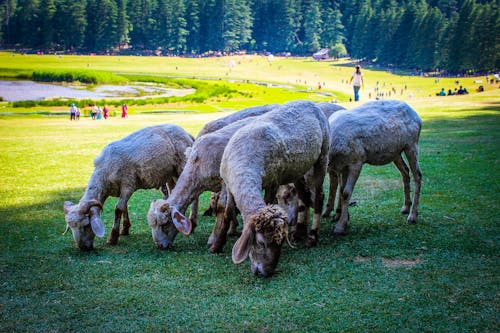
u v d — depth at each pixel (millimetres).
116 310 6457
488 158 15695
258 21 192625
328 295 6730
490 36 108812
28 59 144750
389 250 8445
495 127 22438
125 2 181875
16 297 6871
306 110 8906
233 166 7785
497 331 5676
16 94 76688
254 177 7605
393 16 147375
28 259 8414
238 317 6195
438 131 22172
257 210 7188
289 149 8242
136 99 66062
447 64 121312
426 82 102188
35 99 69562
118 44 182125
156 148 9711
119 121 35094
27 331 5957
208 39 183625
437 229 9430
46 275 7668
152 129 10023
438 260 7859
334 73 128625
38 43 181250
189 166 8992
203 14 183500
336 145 9484
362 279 7234
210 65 145500
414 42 134875
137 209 11906
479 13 111062
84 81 98438
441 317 6027
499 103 33094
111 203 12492
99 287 7184
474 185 12508
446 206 10930
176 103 62000
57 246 9164
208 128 10188
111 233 9336
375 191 12656
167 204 8703
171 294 6910
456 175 13703
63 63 137000
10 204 12414
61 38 177125
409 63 138000
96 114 43688
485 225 9469
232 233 9656
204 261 8203
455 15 132375
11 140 25328
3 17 185375
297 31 190000
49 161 18828
